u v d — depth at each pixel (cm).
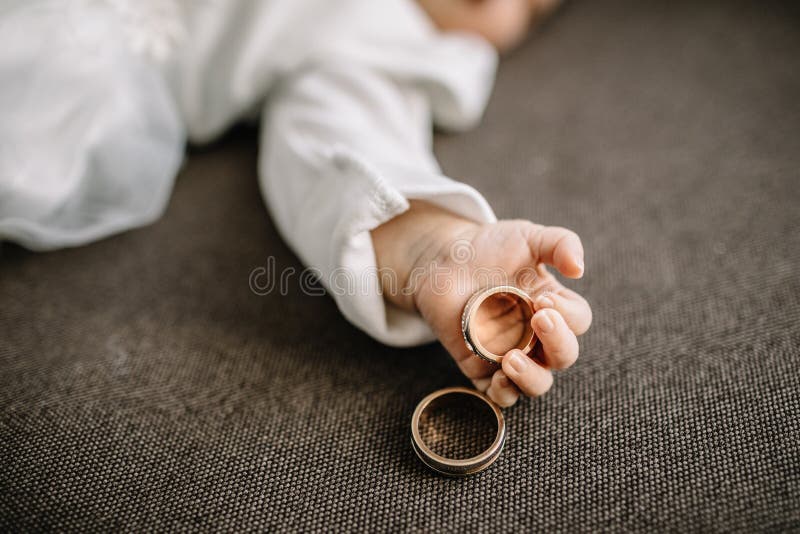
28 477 24
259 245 30
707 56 37
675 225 30
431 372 26
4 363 27
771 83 35
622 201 31
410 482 24
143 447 25
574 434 24
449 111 34
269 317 28
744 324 26
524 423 25
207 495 24
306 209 27
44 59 29
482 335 24
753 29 38
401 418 25
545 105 35
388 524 23
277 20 33
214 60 33
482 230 25
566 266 23
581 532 23
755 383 25
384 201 25
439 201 26
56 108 29
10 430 25
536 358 24
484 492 23
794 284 27
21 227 29
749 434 24
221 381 26
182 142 33
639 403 25
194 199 32
